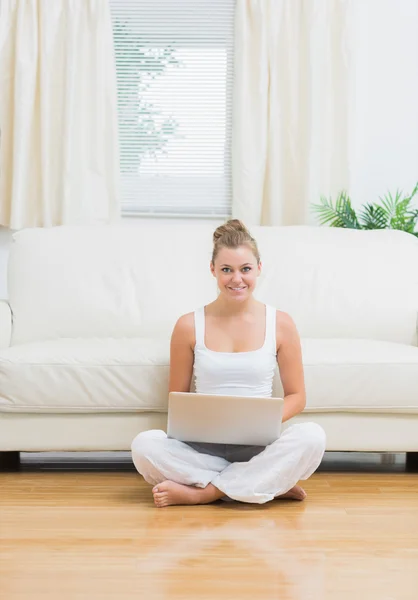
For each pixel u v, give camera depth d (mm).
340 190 4168
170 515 2172
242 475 2289
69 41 4047
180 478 2291
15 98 4051
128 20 4305
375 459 2984
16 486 2482
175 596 1604
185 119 4355
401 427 2658
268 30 4090
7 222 4152
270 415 2201
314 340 2947
